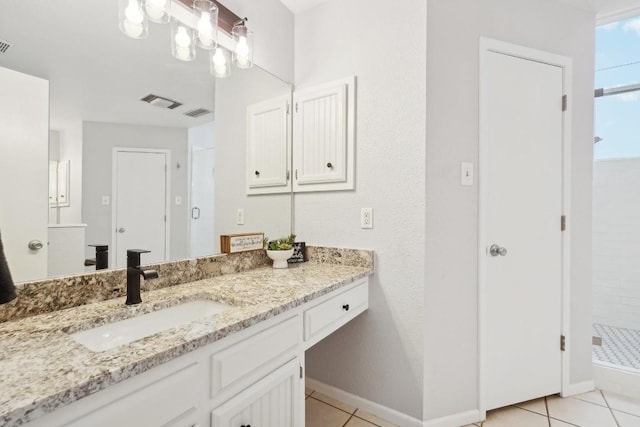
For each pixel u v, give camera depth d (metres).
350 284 1.51
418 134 1.53
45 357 0.67
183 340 0.75
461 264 1.60
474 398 1.63
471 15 1.62
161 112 1.35
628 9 1.90
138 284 1.06
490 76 1.67
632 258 2.76
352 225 1.76
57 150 1.04
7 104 0.93
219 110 1.59
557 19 1.83
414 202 1.55
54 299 0.99
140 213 1.28
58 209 1.04
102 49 1.16
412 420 1.56
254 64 1.74
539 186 1.79
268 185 1.85
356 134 1.74
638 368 2.02
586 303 1.92
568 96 1.85
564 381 1.85
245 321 0.90
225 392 0.87
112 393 0.62
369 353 1.70
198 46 1.46
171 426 0.73
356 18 1.75
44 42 1.01
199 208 1.51
